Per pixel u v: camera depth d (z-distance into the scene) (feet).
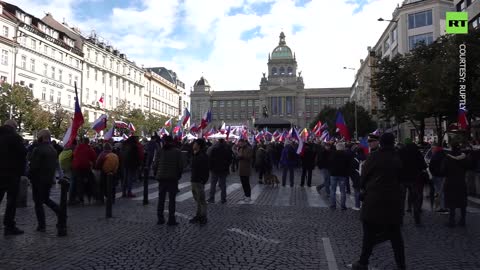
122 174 50.01
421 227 31.37
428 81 72.49
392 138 19.71
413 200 32.71
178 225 31.04
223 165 43.50
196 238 26.68
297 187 60.18
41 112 136.26
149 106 308.81
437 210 39.42
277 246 24.75
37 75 182.19
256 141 98.32
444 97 74.08
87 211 37.14
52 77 194.08
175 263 20.88
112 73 251.60
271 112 476.95
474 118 84.99
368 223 19.31
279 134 123.44
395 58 89.81
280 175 83.61
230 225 31.24
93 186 41.68
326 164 49.96
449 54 72.64
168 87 352.90
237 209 39.40
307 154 60.70
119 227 29.99
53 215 34.63
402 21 170.60
